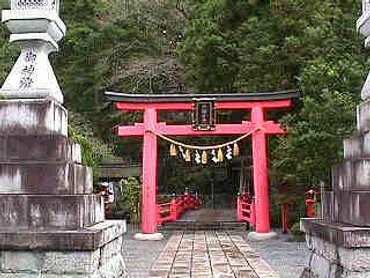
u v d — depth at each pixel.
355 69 16.59
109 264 7.18
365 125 7.00
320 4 20.94
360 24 7.36
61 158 6.66
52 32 7.42
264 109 21.14
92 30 32.50
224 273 12.17
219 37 24.48
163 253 16.11
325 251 7.04
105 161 31.36
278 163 18.55
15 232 6.15
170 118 31.81
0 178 6.57
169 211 25.42
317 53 19.03
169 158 35.66
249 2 23.66
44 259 6.11
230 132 20.66
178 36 32.12
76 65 32.53
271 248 17.22
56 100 7.24
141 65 30.73
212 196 40.38
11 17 7.09
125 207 29.48
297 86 21.52
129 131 21.08
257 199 20.31
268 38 22.23
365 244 5.95
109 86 32.25
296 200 20.53
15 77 7.15
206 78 26.31
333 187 7.99
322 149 16.67
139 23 31.95
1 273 6.14
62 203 6.41
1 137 6.73
